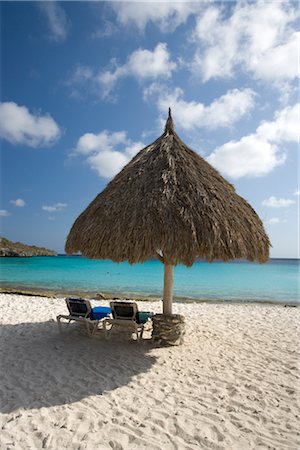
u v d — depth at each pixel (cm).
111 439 327
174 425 357
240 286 2062
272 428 358
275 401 420
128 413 379
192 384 465
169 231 502
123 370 506
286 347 650
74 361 540
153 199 541
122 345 625
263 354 602
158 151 630
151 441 326
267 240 634
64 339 663
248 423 367
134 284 2028
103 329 686
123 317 644
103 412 379
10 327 758
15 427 343
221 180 656
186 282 2309
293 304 1355
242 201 660
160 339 628
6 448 308
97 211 591
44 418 362
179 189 559
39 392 425
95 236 548
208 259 514
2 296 1287
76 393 425
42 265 4053
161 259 636
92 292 1611
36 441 321
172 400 415
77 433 336
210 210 540
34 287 1784
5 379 463
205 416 379
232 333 748
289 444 329
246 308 1126
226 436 340
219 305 1188
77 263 4806
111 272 3055
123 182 605
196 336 707
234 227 551
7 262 4656
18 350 593
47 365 521
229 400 420
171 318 633
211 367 530
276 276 2970
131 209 543
